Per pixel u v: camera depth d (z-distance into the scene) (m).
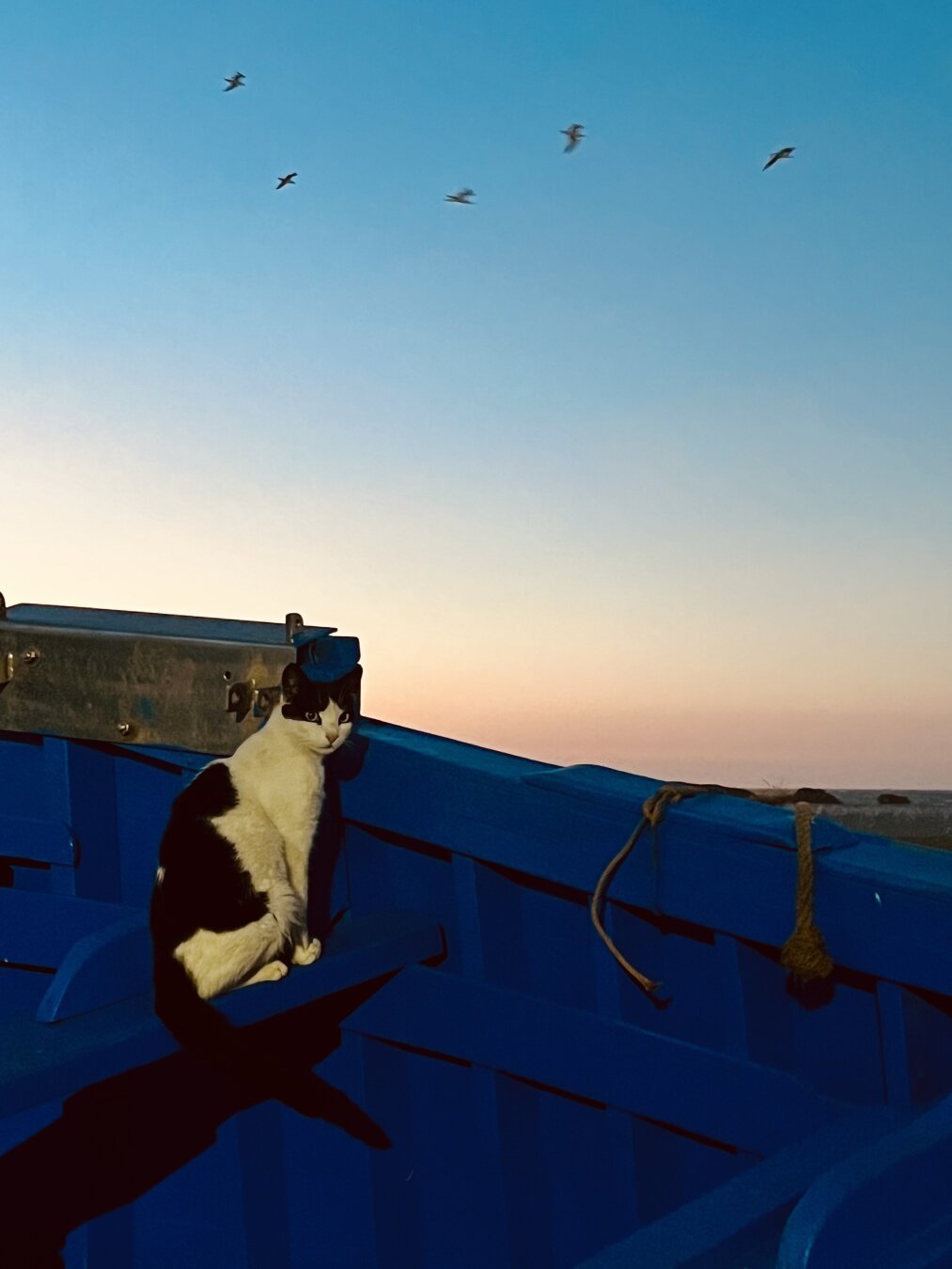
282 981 1.55
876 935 1.51
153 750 1.85
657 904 1.63
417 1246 1.87
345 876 1.85
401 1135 1.86
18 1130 1.82
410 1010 1.79
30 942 1.94
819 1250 1.03
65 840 1.88
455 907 1.82
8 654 1.80
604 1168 1.77
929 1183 1.12
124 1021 1.47
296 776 1.59
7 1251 1.78
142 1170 1.79
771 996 1.66
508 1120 1.78
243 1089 1.75
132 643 1.72
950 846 2.95
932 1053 1.61
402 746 1.78
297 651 1.61
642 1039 1.67
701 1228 1.26
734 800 1.67
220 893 1.51
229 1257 1.78
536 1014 1.72
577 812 1.66
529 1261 1.79
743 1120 1.62
